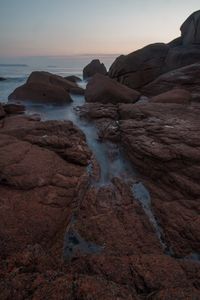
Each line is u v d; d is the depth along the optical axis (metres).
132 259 4.46
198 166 6.54
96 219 5.91
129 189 7.00
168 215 6.01
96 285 3.46
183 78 15.38
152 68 19.19
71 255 5.08
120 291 3.42
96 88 15.62
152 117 9.91
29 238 5.03
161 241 5.64
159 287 3.96
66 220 5.79
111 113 11.95
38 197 5.80
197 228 5.44
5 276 3.88
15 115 11.75
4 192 5.81
